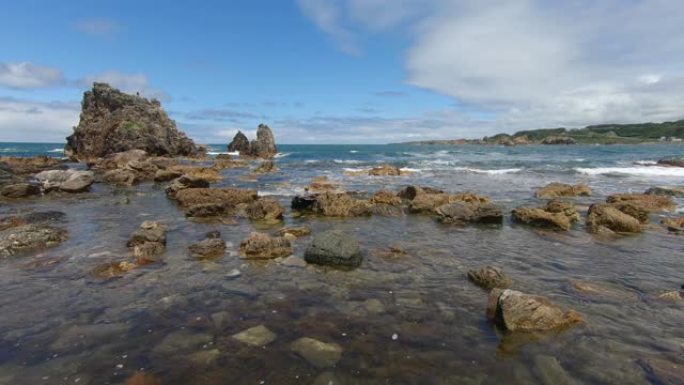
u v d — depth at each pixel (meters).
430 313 7.39
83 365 5.65
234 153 84.75
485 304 7.83
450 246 12.26
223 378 5.35
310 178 34.25
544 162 50.72
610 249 11.95
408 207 19.05
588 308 7.62
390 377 5.40
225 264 10.22
